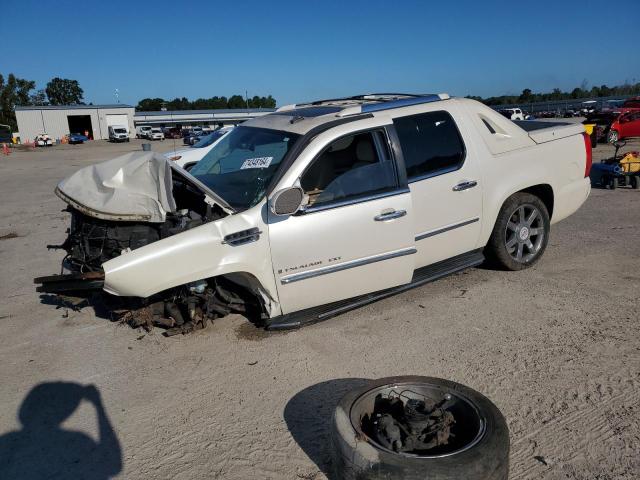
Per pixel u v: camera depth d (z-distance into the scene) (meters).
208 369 4.02
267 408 3.48
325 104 5.52
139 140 70.44
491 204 5.13
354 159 4.39
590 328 4.34
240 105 129.62
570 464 2.85
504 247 5.43
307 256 4.19
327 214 4.22
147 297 4.14
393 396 2.91
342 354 4.12
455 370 3.81
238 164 4.84
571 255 6.17
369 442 2.49
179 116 83.88
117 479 2.90
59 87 136.62
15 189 16.31
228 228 4.03
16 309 5.45
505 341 4.20
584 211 8.54
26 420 3.49
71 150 48.44
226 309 4.50
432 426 2.60
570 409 3.30
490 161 5.10
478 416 2.62
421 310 4.86
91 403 3.65
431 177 4.71
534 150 5.43
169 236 4.06
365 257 4.39
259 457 3.02
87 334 4.74
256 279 4.15
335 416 2.70
